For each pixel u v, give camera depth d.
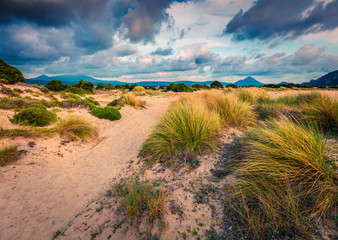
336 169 1.92
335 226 1.38
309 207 1.59
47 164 3.74
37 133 4.66
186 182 2.50
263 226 1.51
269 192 1.85
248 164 2.40
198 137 3.47
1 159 3.25
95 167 3.81
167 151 3.54
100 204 2.39
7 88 10.64
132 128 7.13
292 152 2.14
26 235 1.94
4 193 2.65
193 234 1.67
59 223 2.12
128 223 1.93
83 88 26.09
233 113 4.73
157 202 2.03
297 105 6.24
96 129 6.51
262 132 3.10
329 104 3.88
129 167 3.49
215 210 1.89
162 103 13.73
